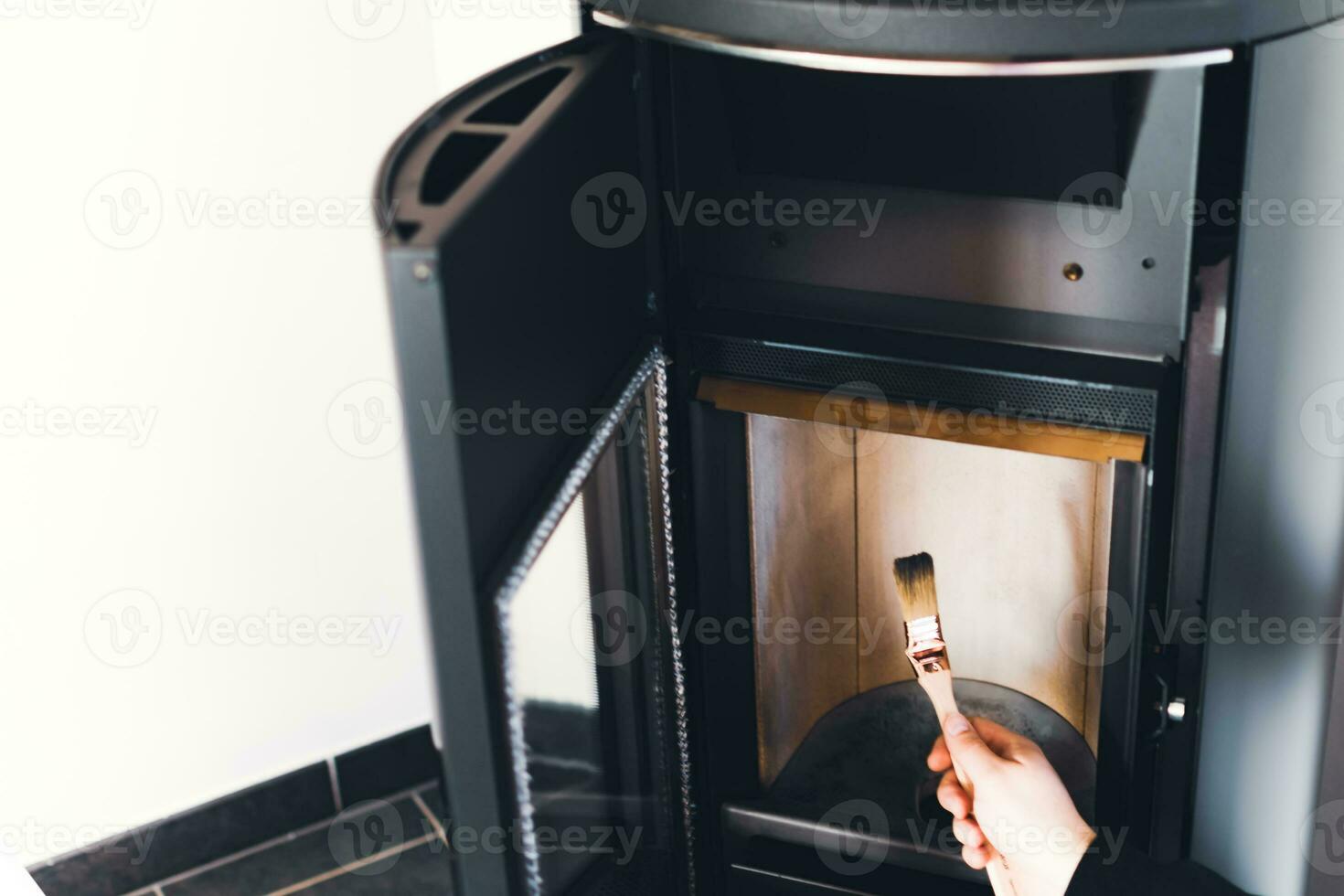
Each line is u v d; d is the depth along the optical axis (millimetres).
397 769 1853
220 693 1707
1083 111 947
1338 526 1049
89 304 1472
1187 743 1130
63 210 1432
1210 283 972
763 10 937
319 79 1495
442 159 882
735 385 1147
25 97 1383
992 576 1218
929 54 908
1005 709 1261
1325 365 998
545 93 999
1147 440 1028
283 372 1585
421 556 827
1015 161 987
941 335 1072
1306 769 1140
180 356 1529
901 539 1235
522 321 880
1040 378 1046
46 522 1537
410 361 777
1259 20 894
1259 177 951
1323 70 920
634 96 1064
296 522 1660
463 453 801
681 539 1213
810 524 1233
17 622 1567
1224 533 1072
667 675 1192
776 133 1047
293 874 1758
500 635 857
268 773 1783
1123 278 999
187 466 1578
